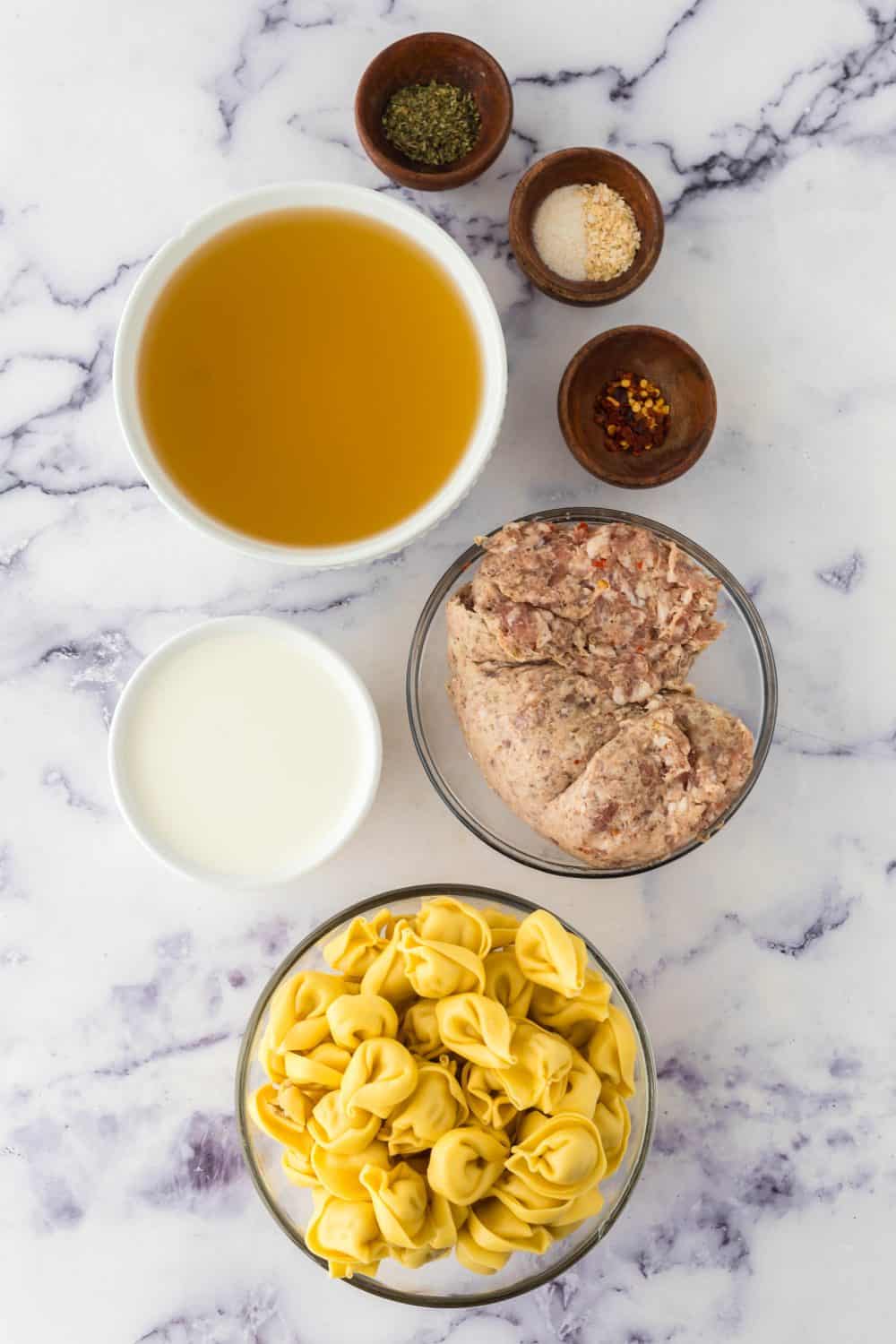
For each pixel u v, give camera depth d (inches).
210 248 27.2
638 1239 29.5
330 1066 26.2
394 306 27.6
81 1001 29.7
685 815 26.6
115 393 26.8
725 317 29.6
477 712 27.1
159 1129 29.6
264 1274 29.5
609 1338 29.4
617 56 29.4
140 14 29.2
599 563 27.0
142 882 29.7
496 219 29.5
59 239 29.5
